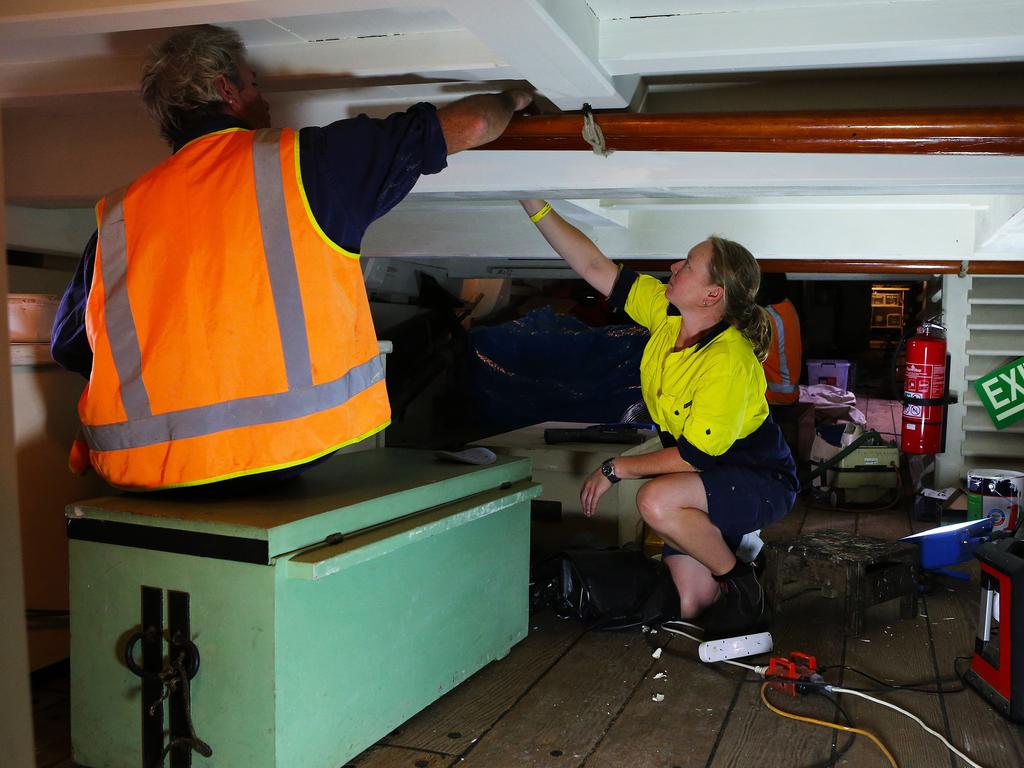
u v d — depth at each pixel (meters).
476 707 2.06
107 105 2.56
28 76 2.29
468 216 4.38
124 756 1.70
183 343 1.60
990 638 2.14
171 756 1.65
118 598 1.69
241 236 1.60
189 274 1.59
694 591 2.64
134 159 2.80
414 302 6.22
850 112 2.00
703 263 2.35
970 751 1.84
